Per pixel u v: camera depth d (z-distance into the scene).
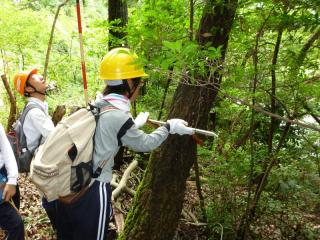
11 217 2.85
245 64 3.20
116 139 2.24
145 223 3.15
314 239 3.70
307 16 2.26
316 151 3.52
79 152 2.17
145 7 3.14
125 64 2.29
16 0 6.70
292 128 3.78
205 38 2.63
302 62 2.83
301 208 3.90
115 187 4.61
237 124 4.18
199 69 2.14
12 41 6.38
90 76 6.71
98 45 5.58
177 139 2.95
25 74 3.20
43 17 7.20
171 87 5.05
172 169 3.01
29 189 4.46
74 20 9.24
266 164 3.68
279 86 3.15
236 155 3.62
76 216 2.29
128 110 2.30
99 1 8.91
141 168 5.22
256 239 3.85
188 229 3.99
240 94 3.24
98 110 2.29
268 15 2.66
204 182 4.05
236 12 2.78
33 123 3.07
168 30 2.84
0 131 2.70
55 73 7.07
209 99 2.85
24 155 3.06
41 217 3.86
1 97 6.59
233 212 3.79
